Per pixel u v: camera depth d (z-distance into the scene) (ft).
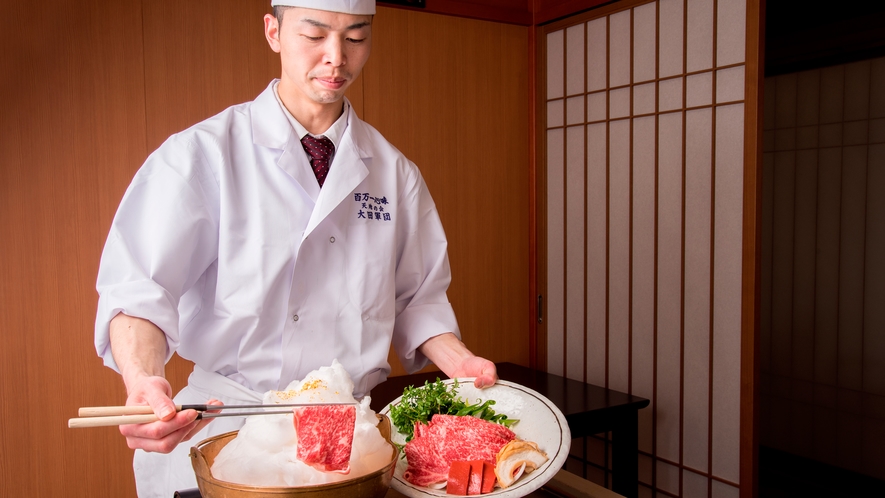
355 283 4.66
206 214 4.19
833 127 11.83
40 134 7.29
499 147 10.43
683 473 9.10
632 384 9.75
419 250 5.24
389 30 9.29
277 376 4.52
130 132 7.73
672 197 9.00
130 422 2.75
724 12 8.22
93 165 7.57
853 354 11.72
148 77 7.78
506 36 10.38
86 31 7.44
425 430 3.79
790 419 12.72
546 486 4.25
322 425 2.96
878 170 11.23
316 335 4.55
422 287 5.30
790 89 12.45
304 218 4.49
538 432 3.98
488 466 3.49
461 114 10.00
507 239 10.65
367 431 3.17
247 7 8.27
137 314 3.59
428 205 5.33
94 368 7.72
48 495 7.57
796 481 11.43
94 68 7.50
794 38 12.30
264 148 4.41
